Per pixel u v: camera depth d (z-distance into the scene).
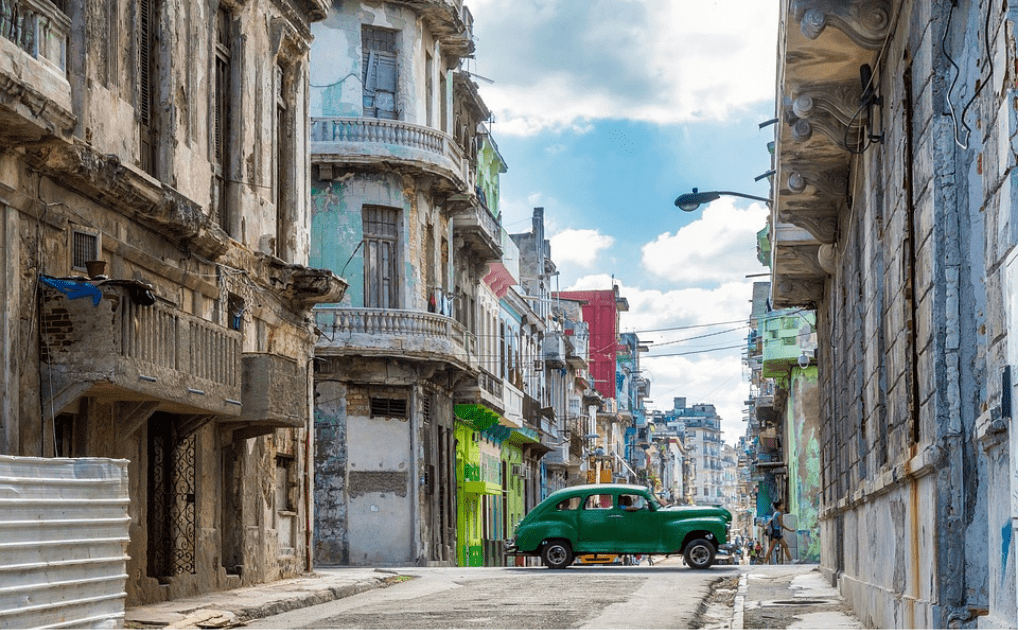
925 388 9.63
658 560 54.97
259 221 22.03
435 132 36.00
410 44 36.44
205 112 19.72
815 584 22.11
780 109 16.31
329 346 34.38
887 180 12.45
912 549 10.30
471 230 41.78
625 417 98.31
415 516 35.56
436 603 17.84
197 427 18.00
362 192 35.28
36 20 13.59
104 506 11.24
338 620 15.34
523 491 55.28
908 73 10.63
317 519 34.91
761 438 75.62
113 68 16.38
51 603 10.08
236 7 21.31
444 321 36.22
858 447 16.06
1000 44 7.05
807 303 25.86
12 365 13.64
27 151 13.90
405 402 35.97
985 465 8.61
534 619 15.12
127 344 14.49
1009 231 6.78
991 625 7.55
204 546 19.19
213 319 19.62
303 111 24.80
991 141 7.48
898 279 11.29
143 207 16.69
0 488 9.43
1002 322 7.16
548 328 63.84
